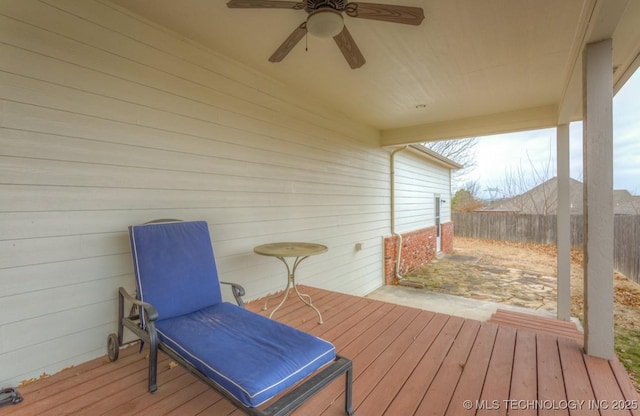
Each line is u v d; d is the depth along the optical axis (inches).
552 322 161.9
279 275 158.2
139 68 100.5
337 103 184.9
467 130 214.8
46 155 81.4
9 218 75.8
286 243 139.2
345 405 68.4
